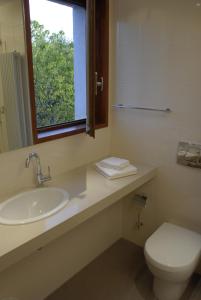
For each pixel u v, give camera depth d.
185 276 1.68
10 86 1.62
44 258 1.90
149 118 2.15
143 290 2.00
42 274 1.92
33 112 1.76
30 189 1.76
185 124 1.97
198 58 1.81
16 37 1.60
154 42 1.98
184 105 1.95
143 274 2.16
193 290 1.97
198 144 1.94
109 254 2.41
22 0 1.58
